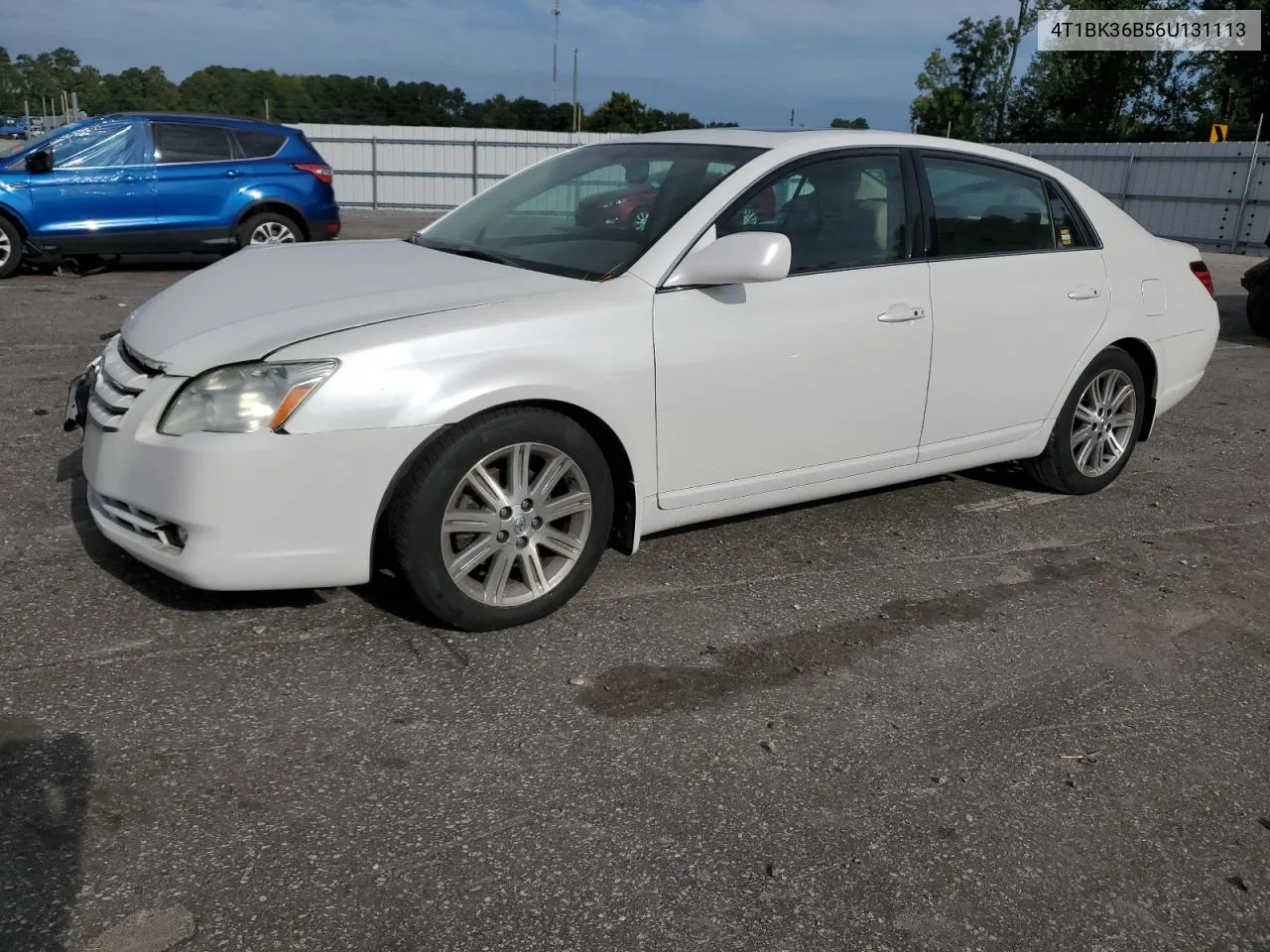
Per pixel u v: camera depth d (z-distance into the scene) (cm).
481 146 2673
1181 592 428
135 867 238
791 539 456
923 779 292
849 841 264
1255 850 272
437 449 327
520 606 357
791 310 392
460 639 350
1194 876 261
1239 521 516
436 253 418
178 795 264
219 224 1189
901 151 437
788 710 322
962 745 310
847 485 434
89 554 396
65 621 345
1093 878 258
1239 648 383
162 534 321
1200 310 547
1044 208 484
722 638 364
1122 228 516
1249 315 1082
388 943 222
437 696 316
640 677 335
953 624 387
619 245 385
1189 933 242
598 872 247
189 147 1170
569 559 365
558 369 340
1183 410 745
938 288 435
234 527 310
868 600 402
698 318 371
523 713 311
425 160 2672
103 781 267
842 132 432
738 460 394
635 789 279
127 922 222
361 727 298
